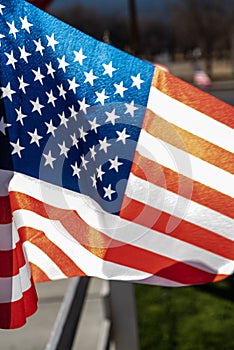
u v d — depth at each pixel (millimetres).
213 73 45781
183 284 2363
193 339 5254
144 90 2215
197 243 2352
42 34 2104
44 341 3938
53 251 2277
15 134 2137
